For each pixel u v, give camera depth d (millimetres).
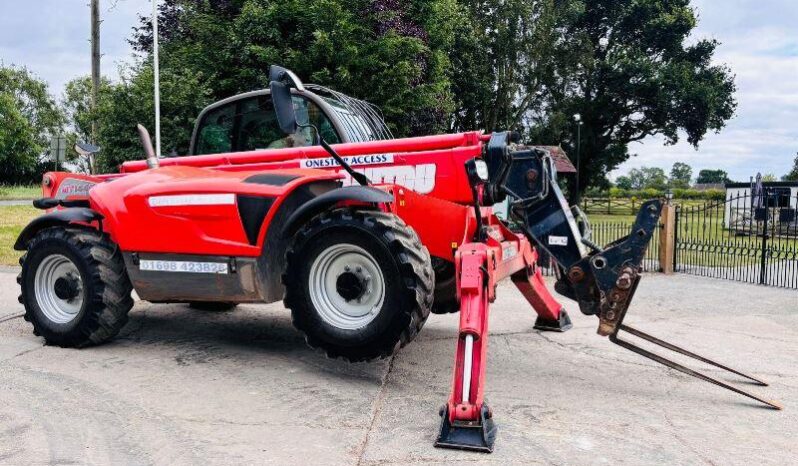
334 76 13797
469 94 31562
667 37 39156
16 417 3602
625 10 38812
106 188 5121
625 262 4109
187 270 4754
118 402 3873
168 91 12992
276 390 4164
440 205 4590
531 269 5695
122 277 5055
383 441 3350
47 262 5156
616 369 4879
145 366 4660
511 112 34875
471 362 3492
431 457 3160
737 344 5848
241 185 4586
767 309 7664
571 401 4102
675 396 4270
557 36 34594
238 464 3037
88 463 3031
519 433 3512
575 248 4281
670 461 3195
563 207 4324
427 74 16781
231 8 14930
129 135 13258
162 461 3061
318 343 4266
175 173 5242
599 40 40844
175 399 3949
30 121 60625
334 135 5793
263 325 6145
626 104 39500
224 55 13992
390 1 14625
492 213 5203
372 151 5129
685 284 9727
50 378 4320
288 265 4312
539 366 4906
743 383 4629
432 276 4168
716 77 39906
